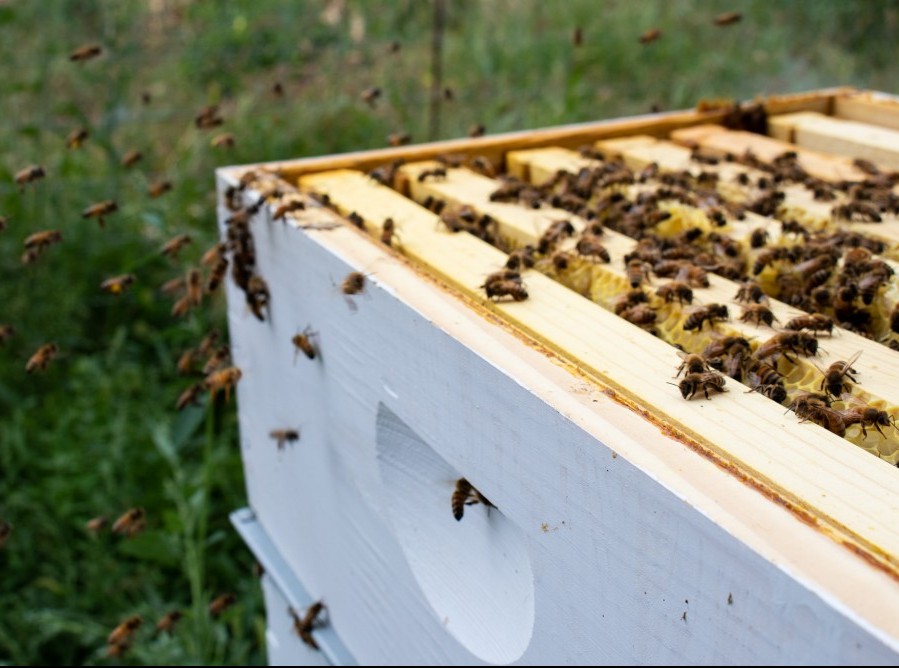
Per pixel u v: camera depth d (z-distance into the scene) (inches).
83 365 40.0
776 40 62.3
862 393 12.9
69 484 35.4
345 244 16.9
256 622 30.4
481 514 15.8
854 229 17.9
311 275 17.6
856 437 12.7
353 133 49.9
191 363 25.7
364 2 62.4
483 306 15.1
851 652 9.5
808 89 58.7
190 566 28.2
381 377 16.1
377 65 57.5
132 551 32.8
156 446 36.9
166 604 33.1
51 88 51.9
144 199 43.9
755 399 12.6
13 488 36.9
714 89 57.9
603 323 14.5
